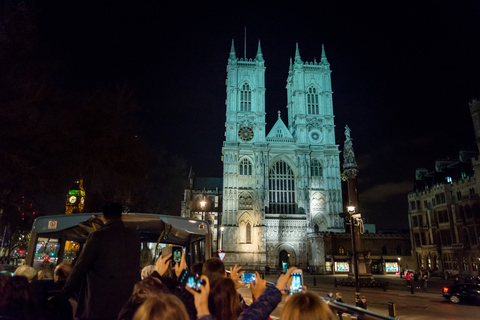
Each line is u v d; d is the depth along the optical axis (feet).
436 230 241.35
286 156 328.90
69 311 22.22
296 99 344.90
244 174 322.14
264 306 13.75
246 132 332.60
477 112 204.64
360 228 155.33
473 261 200.54
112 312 18.38
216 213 352.28
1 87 67.62
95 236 19.22
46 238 42.24
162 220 37.17
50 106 76.48
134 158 94.84
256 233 301.02
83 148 82.79
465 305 103.24
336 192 317.01
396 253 280.72
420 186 279.08
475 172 204.64
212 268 19.52
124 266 19.36
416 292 134.00
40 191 82.74
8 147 70.23
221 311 15.55
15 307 16.76
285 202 318.86
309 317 11.39
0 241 164.66
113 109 87.25
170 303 10.69
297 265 293.02
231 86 342.23
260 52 358.43
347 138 164.04
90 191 99.09
